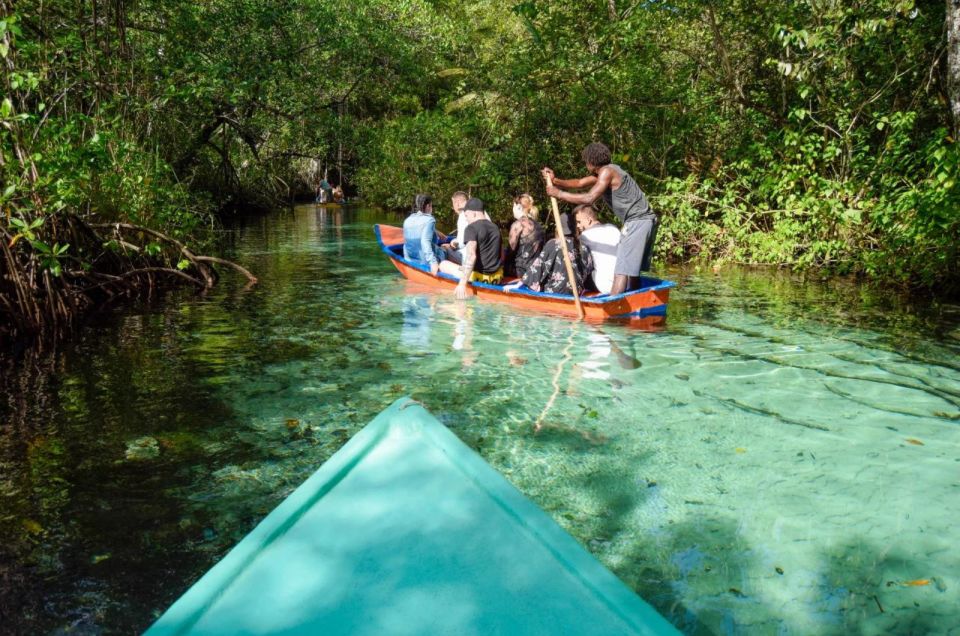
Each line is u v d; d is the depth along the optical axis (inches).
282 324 230.8
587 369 178.5
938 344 201.0
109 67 317.7
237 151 762.2
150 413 148.3
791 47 379.2
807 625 80.2
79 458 125.7
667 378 171.0
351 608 51.9
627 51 425.1
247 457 126.1
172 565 93.0
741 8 402.3
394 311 249.8
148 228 291.3
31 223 217.9
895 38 332.8
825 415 146.0
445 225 630.5
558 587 53.8
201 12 460.8
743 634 78.7
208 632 49.8
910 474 118.5
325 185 1040.8
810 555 94.4
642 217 236.1
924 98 355.3
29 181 208.5
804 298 277.1
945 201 257.4
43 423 142.5
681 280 326.6
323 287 303.1
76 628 80.8
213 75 391.2
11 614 83.0
